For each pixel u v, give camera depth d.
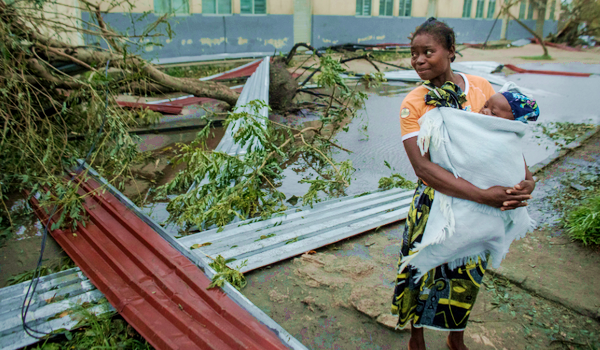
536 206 4.02
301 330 2.47
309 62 14.62
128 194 4.37
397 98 9.67
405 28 19.52
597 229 3.26
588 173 4.71
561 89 10.33
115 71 6.14
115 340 2.32
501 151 1.67
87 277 2.82
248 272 2.99
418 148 1.82
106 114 4.34
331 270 3.00
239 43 15.04
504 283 2.89
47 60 4.91
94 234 3.25
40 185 4.05
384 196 4.23
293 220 3.64
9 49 4.30
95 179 4.27
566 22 23.20
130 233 3.20
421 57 1.79
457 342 2.24
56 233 3.33
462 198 1.74
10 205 4.01
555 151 5.55
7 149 4.12
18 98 4.06
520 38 24.03
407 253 1.97
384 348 2.34
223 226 3.46
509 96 1.69
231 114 4.20
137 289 2.60
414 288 2.01
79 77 5.55
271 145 4.42
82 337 2.31
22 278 2.93
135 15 12.25
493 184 1.71
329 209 3.87
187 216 3.53
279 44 15.97
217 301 2.42
